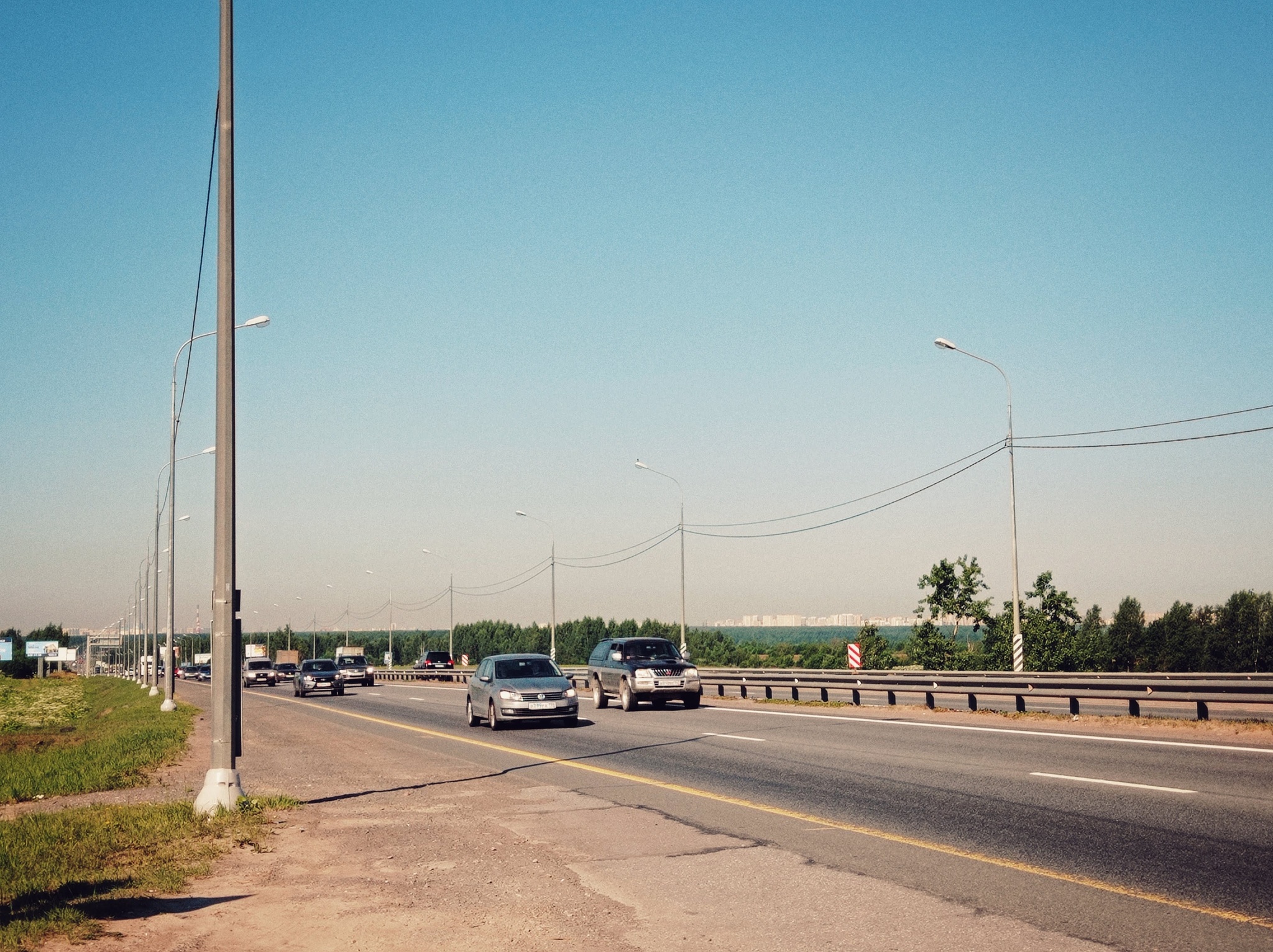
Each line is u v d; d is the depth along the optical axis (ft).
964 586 201.57
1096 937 22.79
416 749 71.15
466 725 96.07
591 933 24.26
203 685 304.50
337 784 52.47
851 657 143.02
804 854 32.71
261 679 267.80
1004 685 85.87
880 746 63.26
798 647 402.93
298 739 81.76
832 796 44.34
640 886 28.94
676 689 106.42
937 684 93.45
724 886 28.71
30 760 76.89
